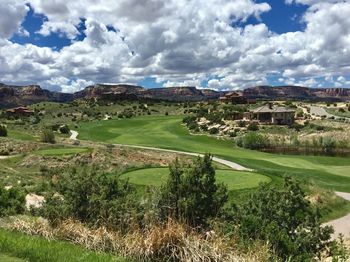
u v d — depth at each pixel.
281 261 7.86
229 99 171.25
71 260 7.45
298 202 9.23
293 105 158.12
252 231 8.67
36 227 9.70
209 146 79.75
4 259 7.52
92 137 94.62
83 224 9.59
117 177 10.89
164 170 26.52
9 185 27.55
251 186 22.91
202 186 9.55
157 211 9.46
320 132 97.88
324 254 9.28
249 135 87.50
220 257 7.62
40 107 177.62
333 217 23.69
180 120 123.81
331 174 44.25
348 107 154.38
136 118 138.00
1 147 57.66
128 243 8.30
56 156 46.22
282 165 53.22
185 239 8.03
